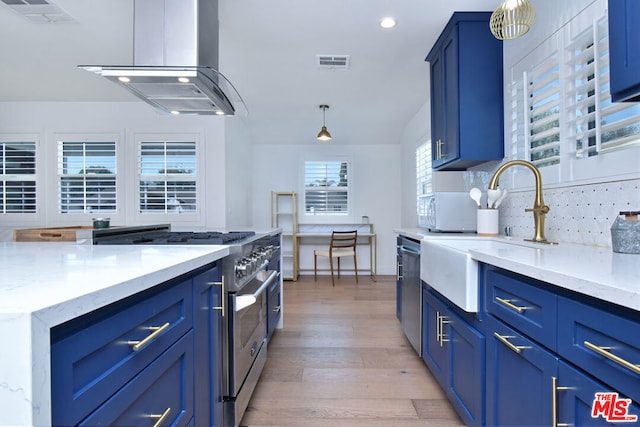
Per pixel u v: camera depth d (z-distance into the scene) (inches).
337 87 134.4
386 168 215.6
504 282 43.3
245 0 77.9
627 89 38.9
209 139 155.9
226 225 156.6
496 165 90.4
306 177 215.8
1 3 79.4
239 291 59.2
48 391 19.4
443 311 66.4
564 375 31.7
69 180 155.2
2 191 154.3
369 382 77.5
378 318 124.6
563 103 64.2
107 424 25.6
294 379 79.0
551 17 67.6
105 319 25.6
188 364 40.9
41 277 27.6
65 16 85.0
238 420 57.7
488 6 81.8
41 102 154.9
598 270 32.2
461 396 57.7
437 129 101.4
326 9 82.0
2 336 18.3
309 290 170.9
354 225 214.5
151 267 32.7
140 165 155.5
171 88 68.9
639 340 23.9
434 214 91.7
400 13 84.4
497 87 86.4
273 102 152.1
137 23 65.1
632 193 49.5
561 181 64.7
